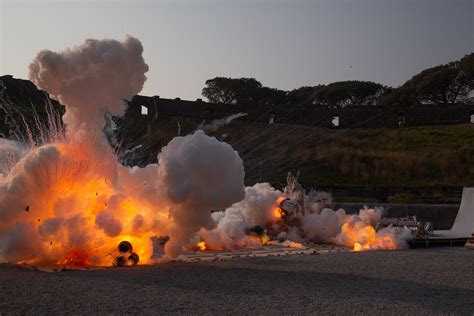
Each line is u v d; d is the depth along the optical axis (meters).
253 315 9.68
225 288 11.92
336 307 10.43
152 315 9.53
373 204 36.47
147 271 13.90
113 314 9.51
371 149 64.19
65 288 11.46
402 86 95.94
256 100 100.88
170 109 72.56
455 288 12.64
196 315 9.58
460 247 22.50
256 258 17.14
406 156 59.38
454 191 46.94
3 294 10.70
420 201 44.00
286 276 13.65
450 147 62.78
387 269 15.23
